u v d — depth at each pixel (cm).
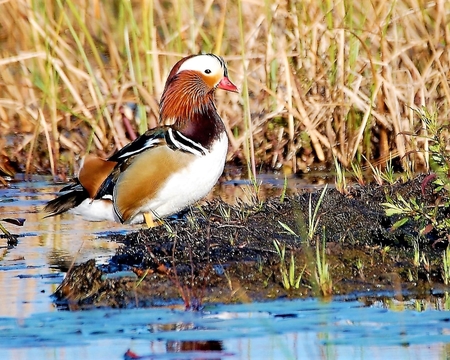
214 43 1608
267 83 1512
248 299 882
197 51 1608
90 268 938
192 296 888
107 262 995
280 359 718
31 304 871
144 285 910
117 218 1133
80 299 885
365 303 867
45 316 836
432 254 973
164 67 1553
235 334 782
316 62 1538
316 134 1514
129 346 754
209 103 1170
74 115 1557
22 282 941
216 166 1120
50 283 938
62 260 1026
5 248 1091
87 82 1595
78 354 737
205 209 1174
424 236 1005
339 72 1514
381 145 1512
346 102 1523
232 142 1522
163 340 768
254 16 1620
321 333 782
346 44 1544
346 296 890
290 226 1070
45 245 1101
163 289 904
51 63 1523
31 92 1609
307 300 880
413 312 836
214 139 1123
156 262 969
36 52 1533
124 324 815
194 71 1178
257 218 1102
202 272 938
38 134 1577
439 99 1495
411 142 1424
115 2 1770
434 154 999
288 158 1525
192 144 1100
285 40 1558
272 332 786
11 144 1578
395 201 1095
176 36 1553
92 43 1541
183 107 1175
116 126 1531
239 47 1580
